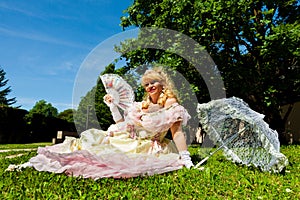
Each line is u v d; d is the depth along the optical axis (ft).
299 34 35.73
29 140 86.94
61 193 10.61
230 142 17.42
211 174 13.64
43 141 89.92
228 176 13.85
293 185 12.59
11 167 15.40
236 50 42.63
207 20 37.88
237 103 16.65
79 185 11.69
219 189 11.47
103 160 13.35
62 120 93.15
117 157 13.41
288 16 44.91
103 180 12.53
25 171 14.49
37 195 10.28
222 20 37.86
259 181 12.83
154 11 45.29
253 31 40.24
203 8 38.73
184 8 40.06
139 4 48.19
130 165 13.55
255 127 15.07
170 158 14.78
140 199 10.18
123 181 12.69
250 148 16.43
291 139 52.85
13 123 82.94
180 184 11.96
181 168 14.87
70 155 13.55
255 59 43.55
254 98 41.75
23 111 85.97
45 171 14.28
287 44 36.37
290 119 58.29
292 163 18.34
